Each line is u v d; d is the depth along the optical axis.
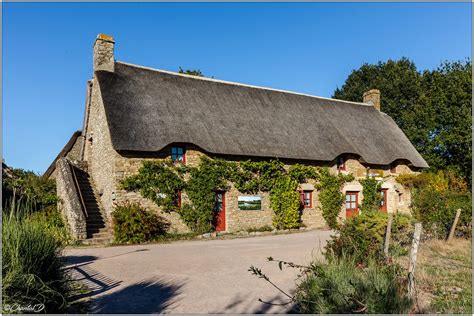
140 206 14.73
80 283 7.52
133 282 7.75
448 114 26.36
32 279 5.13
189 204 15.79
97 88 17.17
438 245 10.90
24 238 5.53
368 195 20.83
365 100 27.72
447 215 13.02
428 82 33.19
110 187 14.96
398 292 5.65
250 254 10.85
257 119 18.77
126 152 14.69
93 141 18.03
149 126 15.05
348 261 6.93
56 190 18.17
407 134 29.53
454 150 26.61
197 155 16.09
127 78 17.00
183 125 15.91
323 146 19.31
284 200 17.86
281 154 17.50
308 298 5.81
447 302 6.06
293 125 19.72
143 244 13.61
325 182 19.34
